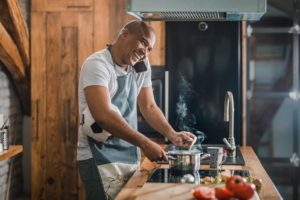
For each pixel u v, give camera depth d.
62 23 4.68
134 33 2.67
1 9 4.26
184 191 2.12
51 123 4.75
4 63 4.57
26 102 5.18
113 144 2.75
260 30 5.29
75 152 4.74
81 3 4.66
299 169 5.28
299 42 5.28
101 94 2.59
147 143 2.49
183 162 2.64
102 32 4.66
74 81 4.70
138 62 2.87
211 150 2.81
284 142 6.00
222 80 4.49
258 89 5.93
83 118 2.69
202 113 4.52
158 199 1.98
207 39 4.50
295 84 5.28
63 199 4.79
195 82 4.52
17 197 5.17
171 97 4.54
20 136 5.26
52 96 4.73
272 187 2.30
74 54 4.69
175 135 2.94
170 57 4.54
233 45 4.47
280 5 5.54
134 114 2.93
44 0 4.68
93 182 2.71
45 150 4.77
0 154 3.49
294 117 5.28
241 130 4.53
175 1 2.90
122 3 4.64
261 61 5.89
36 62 4.71
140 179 2.51
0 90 4.59
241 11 2.88
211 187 2.17
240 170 2.71
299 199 5.27
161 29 4.60
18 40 4.52
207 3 2.88
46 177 4.79
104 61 2.69
